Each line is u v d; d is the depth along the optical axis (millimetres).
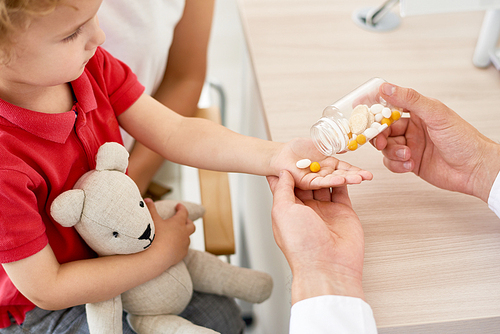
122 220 593
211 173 981
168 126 730
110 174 605
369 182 684
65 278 589
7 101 538
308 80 857
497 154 609
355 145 614
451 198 661
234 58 1889
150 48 913
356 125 618
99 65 672
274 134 747
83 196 575
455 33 984
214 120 1071
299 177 623
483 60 883
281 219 546
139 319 705
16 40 433
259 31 986
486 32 854
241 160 689
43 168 560
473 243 597
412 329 514
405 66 894
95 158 645
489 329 527
